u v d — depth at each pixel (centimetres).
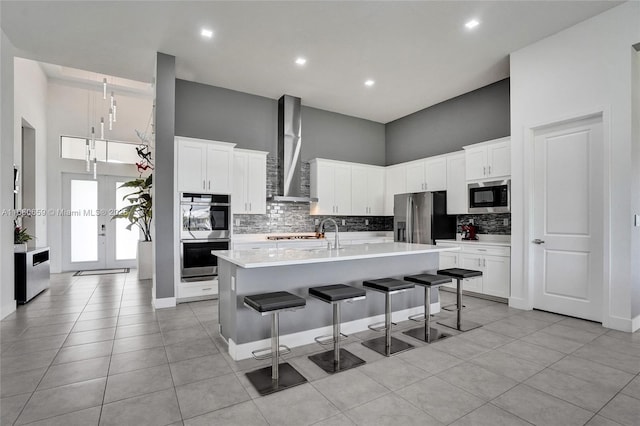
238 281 271
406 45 413
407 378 239
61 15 344
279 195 590
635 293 337
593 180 358
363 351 288
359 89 555
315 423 187
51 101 678
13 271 405
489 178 481
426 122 645
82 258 719
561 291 385
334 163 633
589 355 275
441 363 263
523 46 413
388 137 736
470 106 564
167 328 348
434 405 204
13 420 189
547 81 390
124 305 438
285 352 285
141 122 756
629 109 327
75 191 711
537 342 304
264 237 576
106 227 739
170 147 432
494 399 211
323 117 659
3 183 382
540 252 403
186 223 457
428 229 545
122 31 377
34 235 602
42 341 310
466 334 327
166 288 427
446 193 560
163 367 257
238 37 394
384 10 345
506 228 503
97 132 714
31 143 602
